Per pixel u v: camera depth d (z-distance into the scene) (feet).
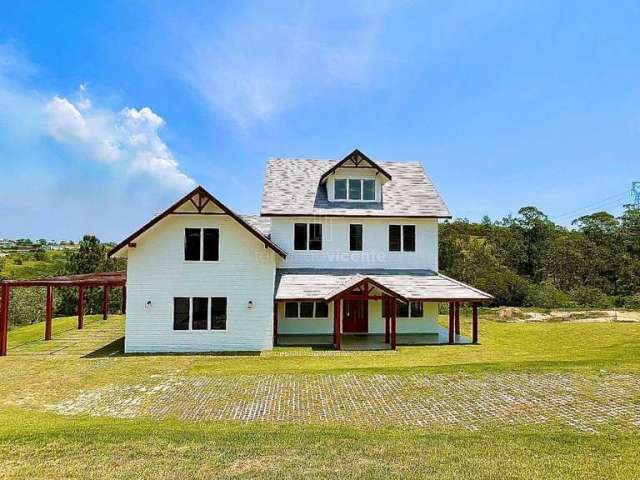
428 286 68.95
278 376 44.42
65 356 57.67
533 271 160.25
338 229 77.71
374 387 39.65
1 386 42.32
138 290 61.05
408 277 73.05
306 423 30.68
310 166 89.92
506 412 32.17
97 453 24.00
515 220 178.81
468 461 22.70
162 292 61.31
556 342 66.80
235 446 24.98
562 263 142.41
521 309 108.58
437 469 21.68
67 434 26.99
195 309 61.72
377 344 65.51
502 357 55.98
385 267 77.71
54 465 22.43
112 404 36.22
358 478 20.75
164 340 60.90
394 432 28.27
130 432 27.43
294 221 77.20
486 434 27.48
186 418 32.17
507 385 38.83
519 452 24.00
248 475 21.17
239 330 61.82
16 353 59.77
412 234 78.69
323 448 24.68
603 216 169.58
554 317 94.68
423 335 74.18
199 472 21.54
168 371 48.39
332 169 78.54
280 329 74.74
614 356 52.80
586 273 141.08
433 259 78.43
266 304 62.39
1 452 24.17
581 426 28.81
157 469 21.91
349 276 72.74
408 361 53.57
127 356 57.67
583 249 144.56
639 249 143.43
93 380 44.45
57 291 109.50
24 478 20.93
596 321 87.81
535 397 35.32
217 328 61.67
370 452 24.07
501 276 123.95
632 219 158.20
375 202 79.41
